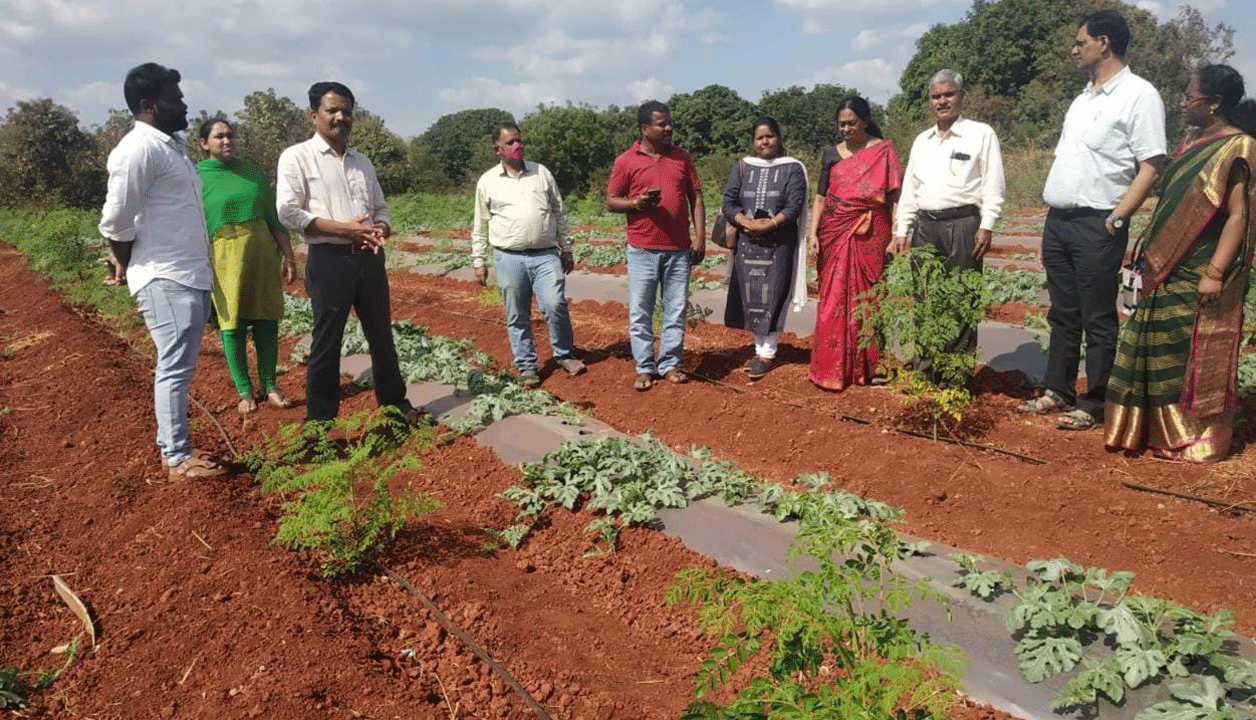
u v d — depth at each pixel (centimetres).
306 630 391
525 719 350
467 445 650
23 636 407
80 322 1182
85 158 3428
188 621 404
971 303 602
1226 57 2633
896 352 728
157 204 523
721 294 1114
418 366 804
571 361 833
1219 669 326
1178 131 2577
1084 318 566
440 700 360
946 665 269
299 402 779
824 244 696
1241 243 479
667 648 408
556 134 3847
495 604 441
